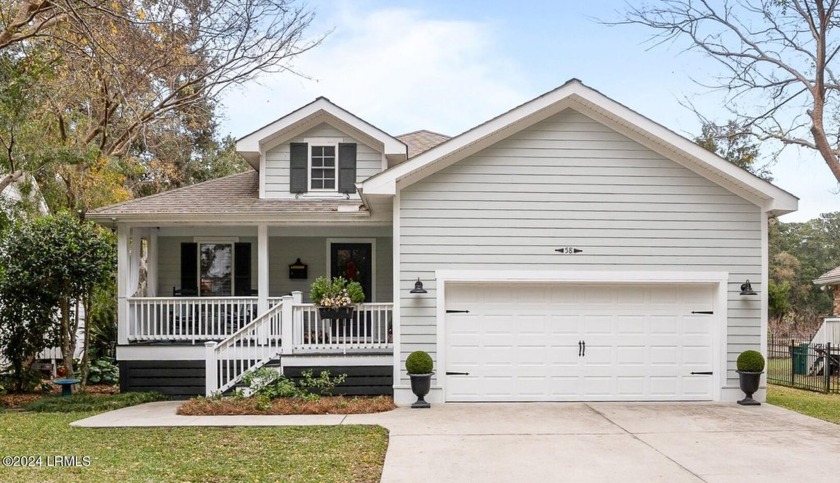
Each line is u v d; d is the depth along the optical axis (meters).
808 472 7.32
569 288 12.19
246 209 13.75
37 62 14.41
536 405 11.72
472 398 12.00
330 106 14.71
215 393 11.73
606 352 12.17
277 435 9.09
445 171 11.95
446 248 11.91
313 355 12.35
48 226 13.24
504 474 7.23
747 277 12.12
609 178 12.06
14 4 13.80
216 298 13.73
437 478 7.07
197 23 17.38
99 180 18.23
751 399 11.76
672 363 12.22
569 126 12.07
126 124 20.33
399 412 11.02
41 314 13.60
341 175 14.95
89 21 13.12
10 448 8.25
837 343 19.69
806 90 20.05
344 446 8.45
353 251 15.97
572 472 7.32
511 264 11.94
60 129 18.00
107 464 7.46
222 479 6.91
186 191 15.46
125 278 13.58
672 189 12.09
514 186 11.98
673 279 12.03
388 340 13.85
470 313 12.09
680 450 8.34
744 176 11.76
